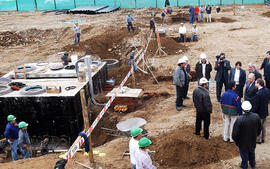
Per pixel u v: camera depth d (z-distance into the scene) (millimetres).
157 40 17141
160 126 8875
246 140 6016
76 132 10047
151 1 36312
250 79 7535
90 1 38188
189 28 24297
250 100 7156
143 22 27188
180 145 7043
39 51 21594
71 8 38844
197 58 15938
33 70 12711
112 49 18891
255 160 6691
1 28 26797
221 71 9898
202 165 6691
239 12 29812
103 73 13359
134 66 12180
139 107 11164
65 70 12602
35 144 10258
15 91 10500
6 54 21438
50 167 6934
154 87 13156
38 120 10062
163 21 26578
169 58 16344
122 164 6945
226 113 7168
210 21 26578
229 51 16828
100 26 24625
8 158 9523
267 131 7984
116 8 35844
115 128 9805
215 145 7223
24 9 39812
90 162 7039
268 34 20266
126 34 19703
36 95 9859
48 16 33656
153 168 4957
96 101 11664
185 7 34281
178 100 9984
